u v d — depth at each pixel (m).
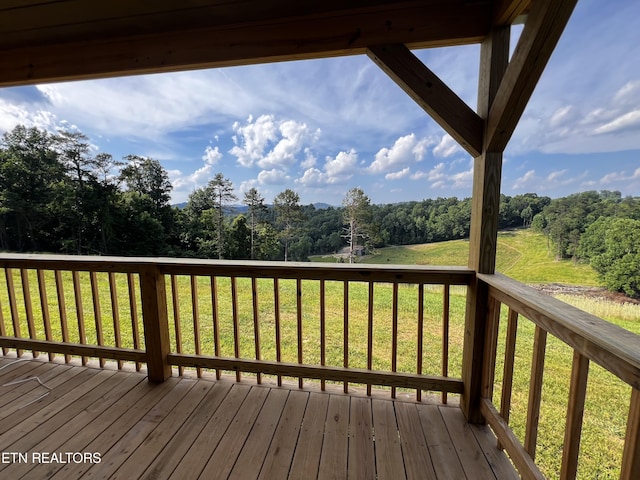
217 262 2.11
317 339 3.94
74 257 2.34
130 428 1.71
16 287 7.19
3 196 10.56
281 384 2.14
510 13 1.47
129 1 1.70
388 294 5.53
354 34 1.78
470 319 1.76
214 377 2.26
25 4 1.72
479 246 1.70
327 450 1.54
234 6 1.74
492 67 1.61
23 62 2.29
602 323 0.90
